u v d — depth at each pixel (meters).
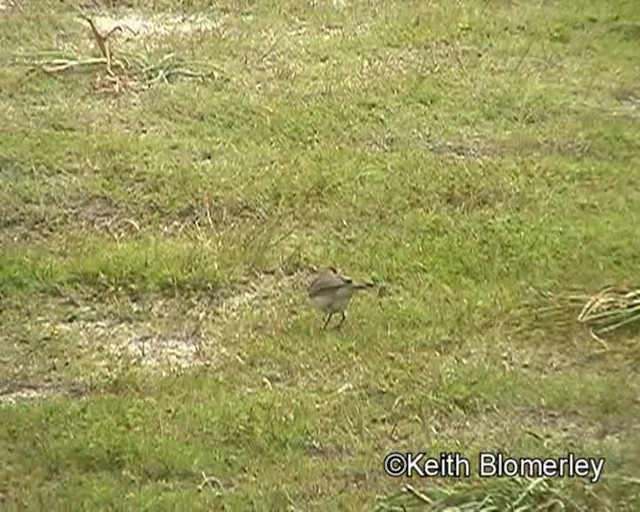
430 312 15.27
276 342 14.62
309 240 17.11
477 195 18.41
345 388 13.81
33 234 17.25
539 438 13.10
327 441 12.95
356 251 16.73
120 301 15.62
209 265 16.27
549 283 16.05
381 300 15.56
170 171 18.69
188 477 12.40
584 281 16.08
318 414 13.37
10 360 14.35
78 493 12.06
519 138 20.42
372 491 12.23
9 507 11.85
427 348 14.62
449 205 18.20
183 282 15.95
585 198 18.52
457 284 16.03
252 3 25.61
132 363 14.32
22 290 15.69
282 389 13.82
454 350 14.66
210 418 13.16
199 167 18.94
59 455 12.55
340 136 20.30
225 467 12.49
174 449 12.66
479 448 12.88
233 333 14.96
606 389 13.95
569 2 26.47
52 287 15.76
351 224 17.58
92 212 17.81
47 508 11.85
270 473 12.44
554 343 14.88
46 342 14.74
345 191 18.34
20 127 19.94
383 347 14.53
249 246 16.66
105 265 16.08
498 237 17.16
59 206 17.86
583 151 20.19
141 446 12.66
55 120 20.27
